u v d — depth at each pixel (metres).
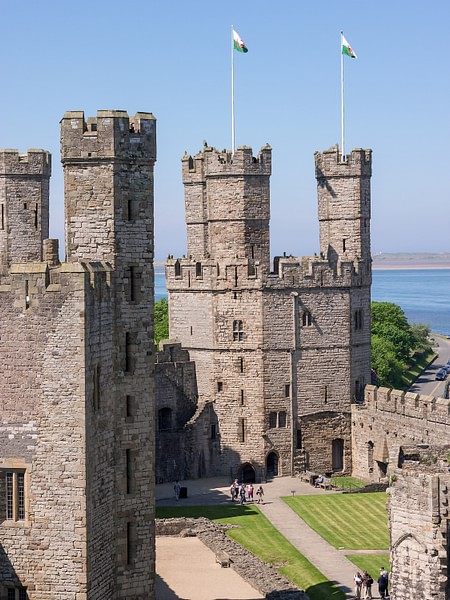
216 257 139.62
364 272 141.50
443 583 66.50
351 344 139.75
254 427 136.62
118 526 78.50
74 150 78.62
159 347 138.25
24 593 73.56
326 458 139.12
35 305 72.56
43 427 72.69
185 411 138.25
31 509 73.00
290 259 140.38
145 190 79.94
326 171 143.38
